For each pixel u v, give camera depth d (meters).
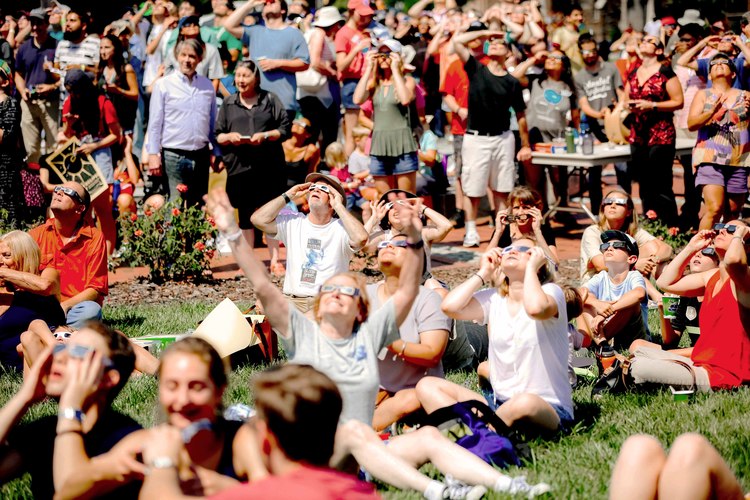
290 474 10.28
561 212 40.94
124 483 11.33
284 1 38.31
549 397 16.70
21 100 39.41
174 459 10.68
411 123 34.47
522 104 36.00
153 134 33.78
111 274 33.06
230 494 10.03
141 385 19.98
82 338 12.12
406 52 44.78
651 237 25.14
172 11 44.34
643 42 36.06
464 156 36.09
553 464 15.27
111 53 38.91
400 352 16.55
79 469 11.42
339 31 40.22
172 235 32.06
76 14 38.97
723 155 32.62
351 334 14.68
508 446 15.20
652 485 12.09
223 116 32.47
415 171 34.69
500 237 24.12
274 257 33.00
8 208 33.38
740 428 16.41
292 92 38.16
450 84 38.62
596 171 38.81
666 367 18.69
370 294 17.28
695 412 17.42
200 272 32.38
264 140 32.22
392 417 16.33
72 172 31.73
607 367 20.61
